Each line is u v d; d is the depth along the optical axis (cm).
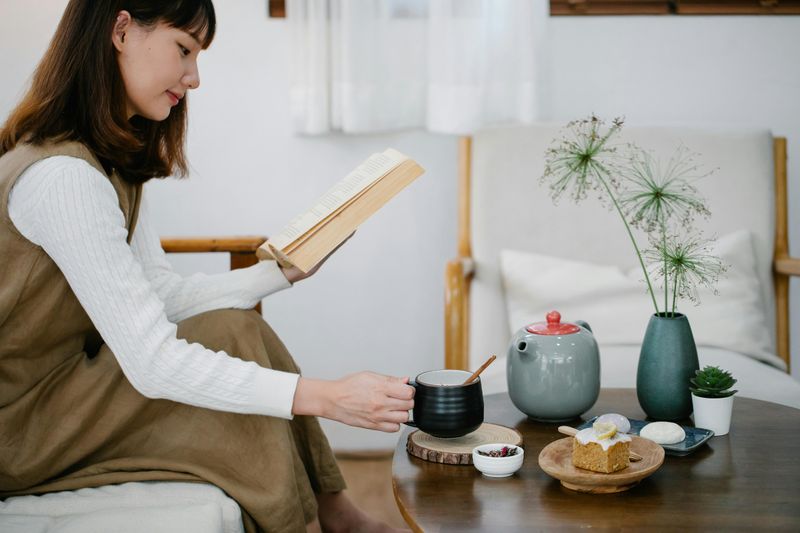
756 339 186
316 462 140
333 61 228
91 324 126
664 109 237
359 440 243
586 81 236
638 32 234
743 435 123
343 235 119
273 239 123
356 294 244
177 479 118
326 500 142
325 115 230
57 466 119
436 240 242
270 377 114
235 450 121
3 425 116
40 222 111
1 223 115
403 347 246
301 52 227
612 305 193
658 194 151
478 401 118
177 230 239
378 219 241
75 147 116
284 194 238
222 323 128
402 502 101
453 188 240
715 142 205
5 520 105
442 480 108
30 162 113
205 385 113
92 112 117
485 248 209
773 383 165
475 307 208
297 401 115
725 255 194
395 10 230
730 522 94
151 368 112
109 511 106
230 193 238
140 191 136
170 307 138
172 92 123
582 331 131
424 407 116
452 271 188
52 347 123
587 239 206
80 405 119
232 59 233
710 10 232
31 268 115
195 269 240
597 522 95
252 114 235
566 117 238
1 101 227
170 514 104
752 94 235
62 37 117
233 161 237
